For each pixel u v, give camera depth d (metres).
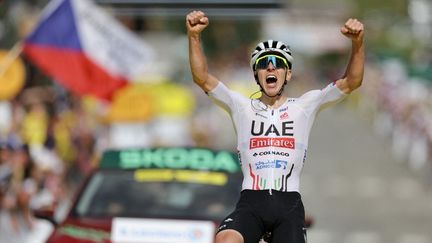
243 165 26.58
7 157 54.97
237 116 26.70
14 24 86.44
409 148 131.25
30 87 79.69
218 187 35.34
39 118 70.19
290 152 26.28
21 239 54.09
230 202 34.66
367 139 163.38
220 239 25.25
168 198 35.00
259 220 25.89
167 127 99.94
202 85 26.75
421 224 75.88
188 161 36.75
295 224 25.77
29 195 54.78
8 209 53.56
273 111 26.55
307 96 26.70
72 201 35.69
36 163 57.66
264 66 26.23
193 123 99.00
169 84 121.12
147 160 36.91
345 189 99.00
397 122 149.50
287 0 68.25
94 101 84.38
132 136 82.75
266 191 26.03
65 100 80.81
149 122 89.62
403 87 167.00
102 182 36.03
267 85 26.34
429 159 105.81
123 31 62.59
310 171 115.56
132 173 36.34
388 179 108.12
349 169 118.06
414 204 88.44
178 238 33.28
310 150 142.75
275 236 25.73
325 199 91.00
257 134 26.39
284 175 26.20
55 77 61.59
